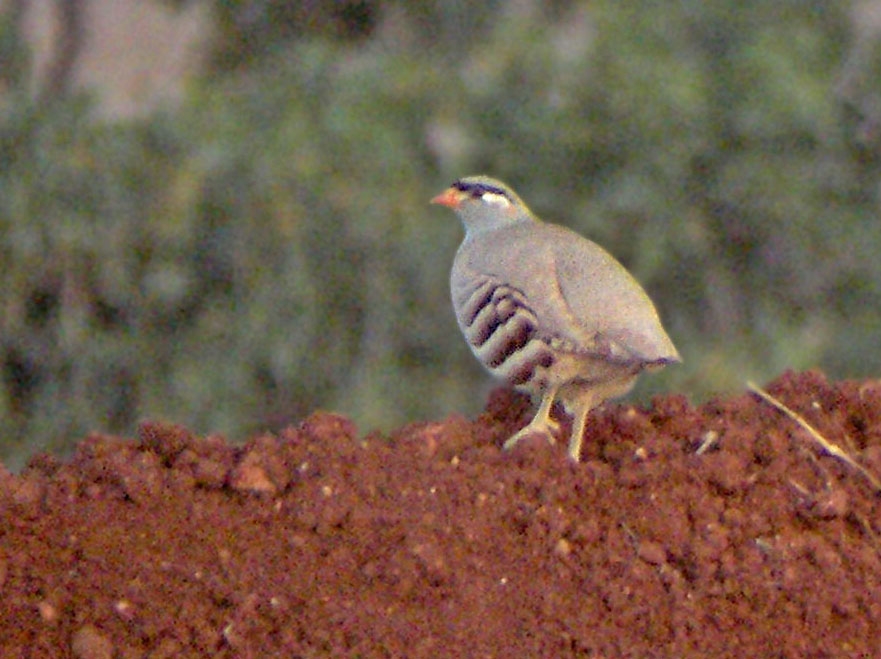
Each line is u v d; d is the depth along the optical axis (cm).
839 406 1003
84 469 903
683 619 825
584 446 971
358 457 919
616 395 979
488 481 893
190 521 871
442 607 825
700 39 1538
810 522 882
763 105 1520
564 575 843
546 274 955
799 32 1548
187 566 843
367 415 1549
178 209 1562
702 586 840
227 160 1549
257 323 1570
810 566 848
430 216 1536
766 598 836
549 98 1535
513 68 1542
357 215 1522
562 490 887
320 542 859
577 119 1526
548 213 1548
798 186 1549
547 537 861
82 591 830
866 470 905
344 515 871
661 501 880
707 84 1528
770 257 1573
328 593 830
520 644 809
